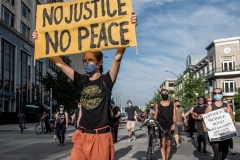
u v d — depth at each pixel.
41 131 22.34
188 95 47.75
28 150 11.74
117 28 3.80
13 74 41.84
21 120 23.97
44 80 40.62
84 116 3.62
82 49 3.91
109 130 3.62
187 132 21.80
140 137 18.27
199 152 10.82
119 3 3.85
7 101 39.38
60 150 11.72
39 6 4.17
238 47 53.16
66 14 4.07
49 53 4.03
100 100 3.57
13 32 41.19
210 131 6.36
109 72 3.65
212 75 55.28
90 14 3.95
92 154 3.53
